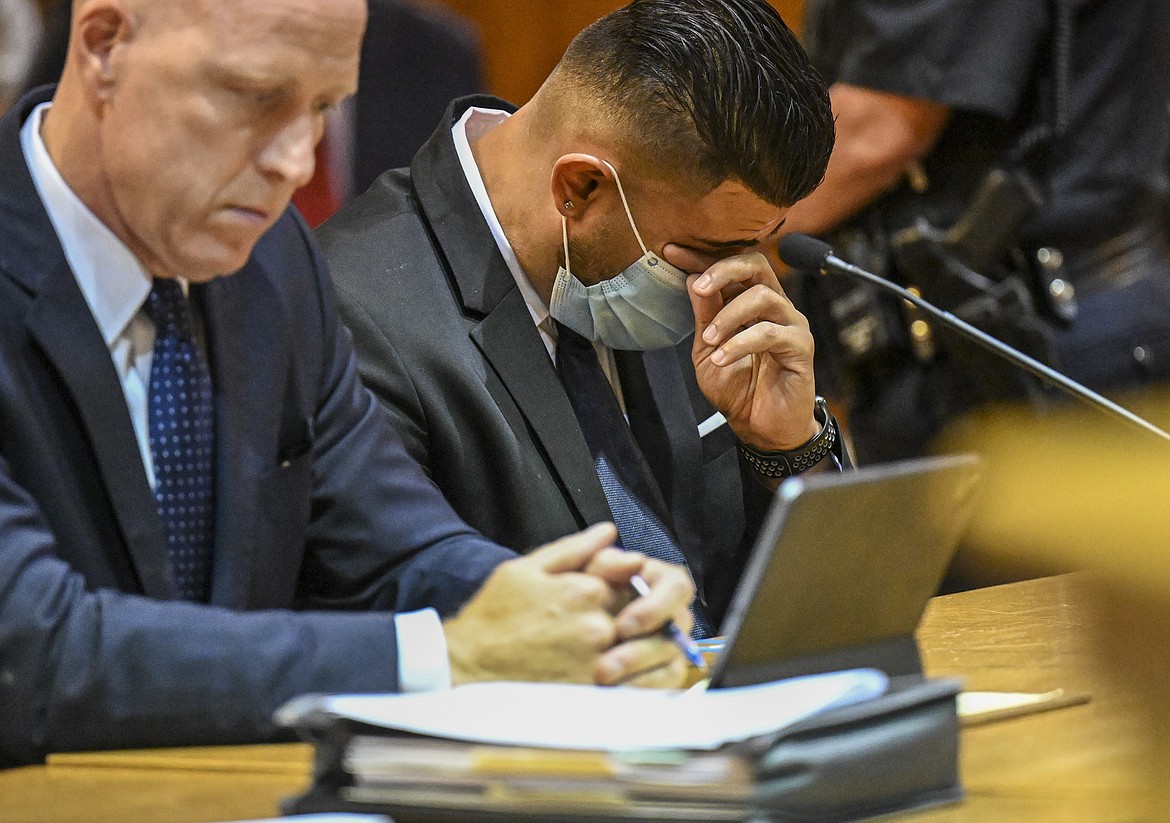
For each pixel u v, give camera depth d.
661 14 6.72
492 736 3.57
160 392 5.21
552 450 6.86
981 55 10.02
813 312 10.83
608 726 3.63
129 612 4.53
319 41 4.80
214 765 4.30
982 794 3.76
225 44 4.75
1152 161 10.55
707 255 6.96
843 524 3.95
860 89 10.32
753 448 7.48
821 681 3.80
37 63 11.48
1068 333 10.35
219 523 5.26
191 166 4.82
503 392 6.87
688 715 3.67
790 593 3.96
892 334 10.41
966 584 8.66
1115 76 10.46
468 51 13.57
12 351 4.86
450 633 4.68
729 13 6.66
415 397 6.73
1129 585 2.71
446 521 5.98
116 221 5.04
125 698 4.42
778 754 3.41
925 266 10.23
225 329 5.40
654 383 7.48
